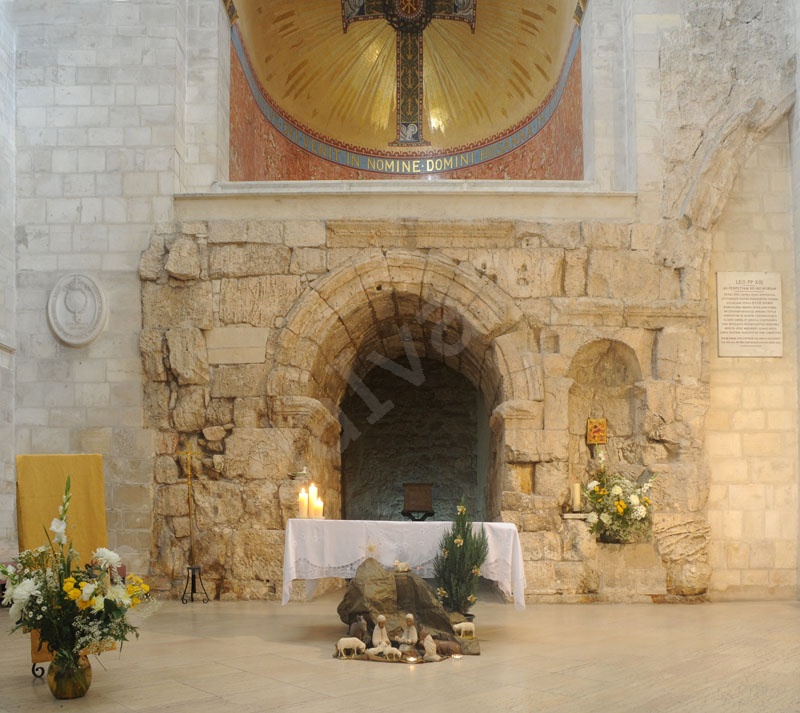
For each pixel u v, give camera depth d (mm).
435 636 7895
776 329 12711
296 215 12797
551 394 12367
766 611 10859
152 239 12680
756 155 12984
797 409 12578
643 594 11672
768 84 12867
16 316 12602
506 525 8812
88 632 6195
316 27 17297
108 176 12836
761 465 12500
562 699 5988
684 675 6766
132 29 13070
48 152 12883
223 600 11828
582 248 12641
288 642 8359
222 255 12672
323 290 12500
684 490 12086
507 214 12781
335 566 8609
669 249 12625
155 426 12469
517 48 17453
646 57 13039
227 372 12477
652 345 12578
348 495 17984
